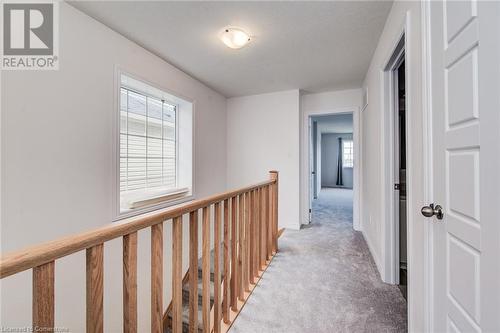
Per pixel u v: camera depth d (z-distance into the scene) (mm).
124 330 885
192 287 1272
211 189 3648
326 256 2590
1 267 532
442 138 945
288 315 1624
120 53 2064
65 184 1634
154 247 1018
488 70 676
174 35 2100
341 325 1519
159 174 2900
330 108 3799
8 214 1349
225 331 1485
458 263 842
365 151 3170
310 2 1670
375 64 2379
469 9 752
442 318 962
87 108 1783
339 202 6113
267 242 2473
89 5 1679
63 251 657
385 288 1932
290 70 2912
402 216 2082
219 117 3900
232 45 2119
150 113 2775
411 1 1278
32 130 1459
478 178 728
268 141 3900
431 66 1026
